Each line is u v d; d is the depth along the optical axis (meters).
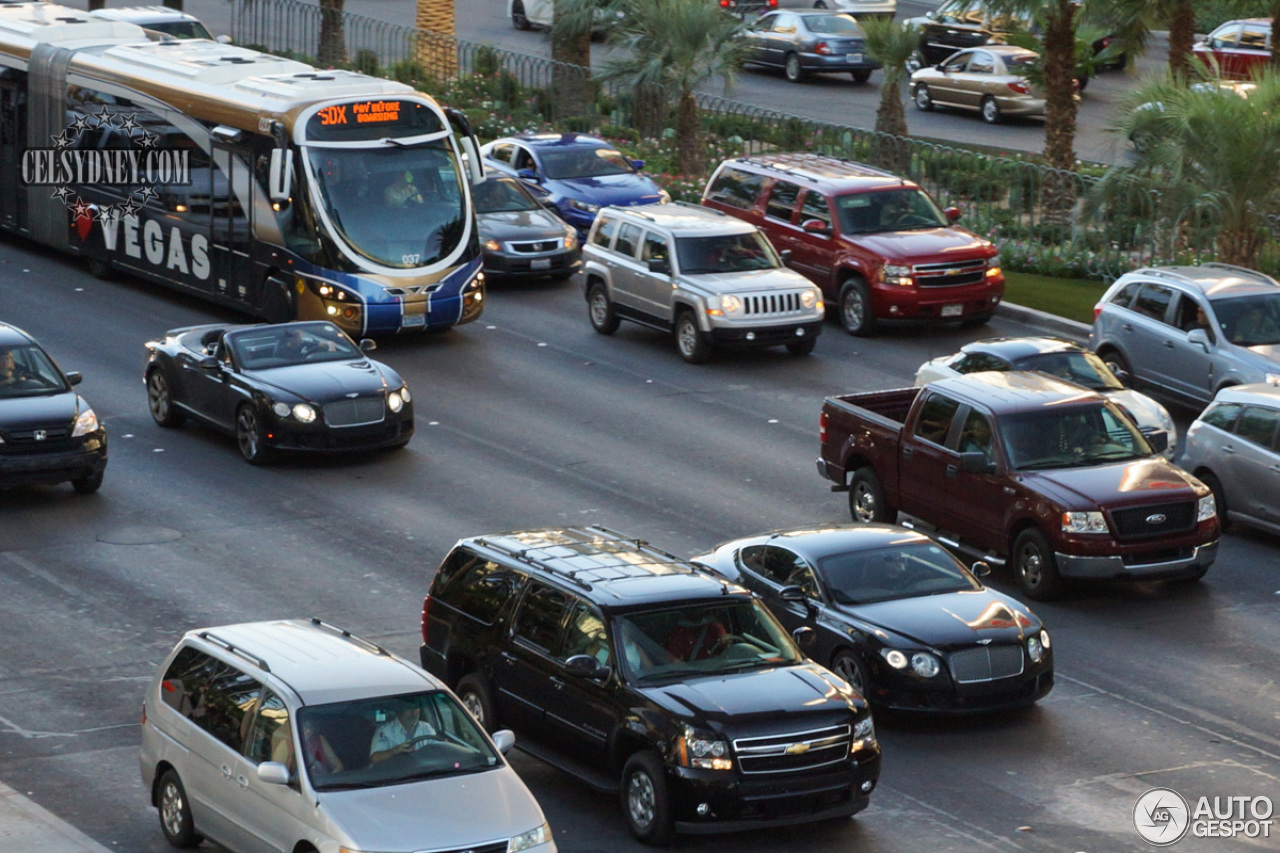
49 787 30.19
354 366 52.19
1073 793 30.73
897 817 29.66
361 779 24.95
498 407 56.75
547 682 30.20
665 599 29.97
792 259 68.12
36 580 41.22
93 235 71.12
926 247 64.38
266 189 61.44
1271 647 38.44
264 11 113.69
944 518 43.69
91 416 47.28
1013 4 77.81
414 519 46.41
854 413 46.25
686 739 27.61
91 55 70.50
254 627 28.67
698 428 54.81
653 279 63.09
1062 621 39.97
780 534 37.41
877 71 117.06
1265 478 45.03
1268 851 28.31
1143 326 56.22
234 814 25.94
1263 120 62.94
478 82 101.31
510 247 70.94
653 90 91.75
